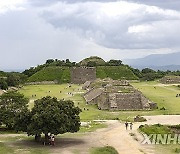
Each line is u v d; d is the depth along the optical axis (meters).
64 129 52.47
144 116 85.31
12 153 47.62
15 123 55.44
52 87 174.50
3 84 145.62
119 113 92.62
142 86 174.62
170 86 172.88
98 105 102.06
